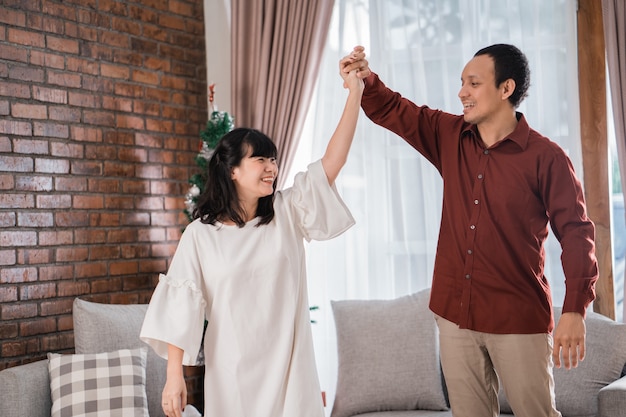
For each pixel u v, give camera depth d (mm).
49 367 3434
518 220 2324
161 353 2330
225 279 2234
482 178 2359
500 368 2365
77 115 4109
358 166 4484
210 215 2307
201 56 4840
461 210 2398
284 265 2270
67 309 4027
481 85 2338
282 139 4520
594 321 3572
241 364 2215
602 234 3980
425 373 3711
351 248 4480
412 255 4363
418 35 4301
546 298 2354
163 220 4547
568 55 4008
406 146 4379
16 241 3811
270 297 2242
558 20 4027
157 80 4555
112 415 3371
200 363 4078
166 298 2268
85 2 4176
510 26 4098
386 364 3740
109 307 3773
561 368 3506
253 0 4645
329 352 4535
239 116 4645
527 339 2307
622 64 3750
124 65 4367
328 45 4555
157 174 4523
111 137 4281
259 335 2232
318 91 4570
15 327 3791
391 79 4355
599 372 3443
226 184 2297
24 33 3881
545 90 4039
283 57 4559
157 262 4504
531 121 4055
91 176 4168
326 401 4551
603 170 3980
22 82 3865
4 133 3775
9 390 3213
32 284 3875
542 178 2307
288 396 2236
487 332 2332
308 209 2318
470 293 2355
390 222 4402
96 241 4184
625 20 3746
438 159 2582
